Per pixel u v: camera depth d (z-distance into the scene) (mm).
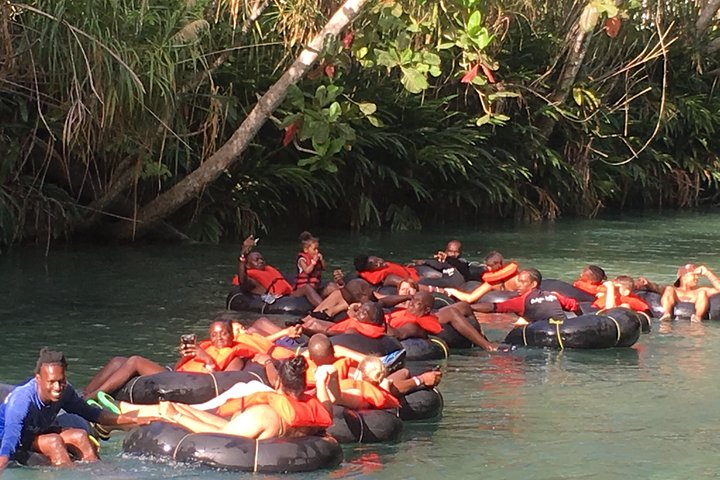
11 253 17281
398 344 9461
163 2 16266
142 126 16516
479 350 11234
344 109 19031
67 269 15875
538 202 27750
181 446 7082
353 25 17203
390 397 8258
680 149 32500
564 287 13266
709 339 11953
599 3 17828
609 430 8289
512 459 7535
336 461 7227
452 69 23547
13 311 12547
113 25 15273
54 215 18172
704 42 30828
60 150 18031
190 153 18562
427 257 18766
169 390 8312
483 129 25703
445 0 17281
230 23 18188
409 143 23688
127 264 16578
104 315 12469
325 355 8242
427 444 7848
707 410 8914
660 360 10859
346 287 12539
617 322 11391
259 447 7016
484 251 19828
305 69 17078
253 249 19156
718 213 30391
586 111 27438
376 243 20828
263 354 8945
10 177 17703
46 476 6801
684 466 7445
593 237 22828
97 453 7168
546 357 10938
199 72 17812
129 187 19000
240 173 20391
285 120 17328
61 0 14555
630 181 30719
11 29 14953
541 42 26391
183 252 18250
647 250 20438
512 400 9188
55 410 7188
